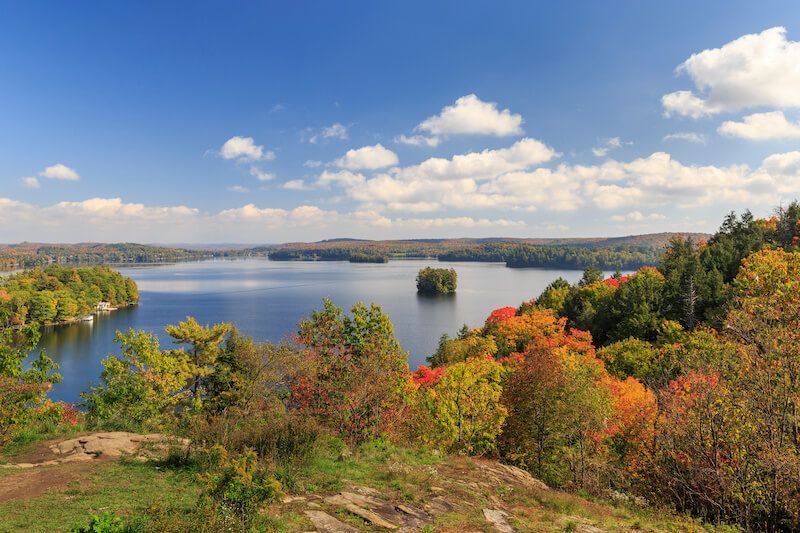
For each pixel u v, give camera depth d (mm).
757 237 71875
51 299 113500
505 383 31375
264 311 131500
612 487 22766
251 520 8680
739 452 16359
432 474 14406
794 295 17906
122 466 12742
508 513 12266
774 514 14867
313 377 22188
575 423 25047
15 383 16953
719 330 43531
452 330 107000
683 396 18672
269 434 14383
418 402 26922
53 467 12734
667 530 13258
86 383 63719
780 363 16125
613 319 61281
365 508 10781
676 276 60344
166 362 29625
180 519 8141
